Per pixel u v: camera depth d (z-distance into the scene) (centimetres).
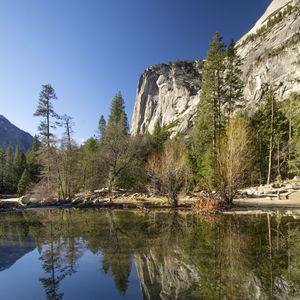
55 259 829
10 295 579
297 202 2236
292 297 516
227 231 1173
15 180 7531
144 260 784
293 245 905
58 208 2620
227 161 2044
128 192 3531
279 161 3994
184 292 554
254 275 636
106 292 575
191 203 2295
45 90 3709
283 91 7294
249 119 4584
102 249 923
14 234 1238
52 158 3572
